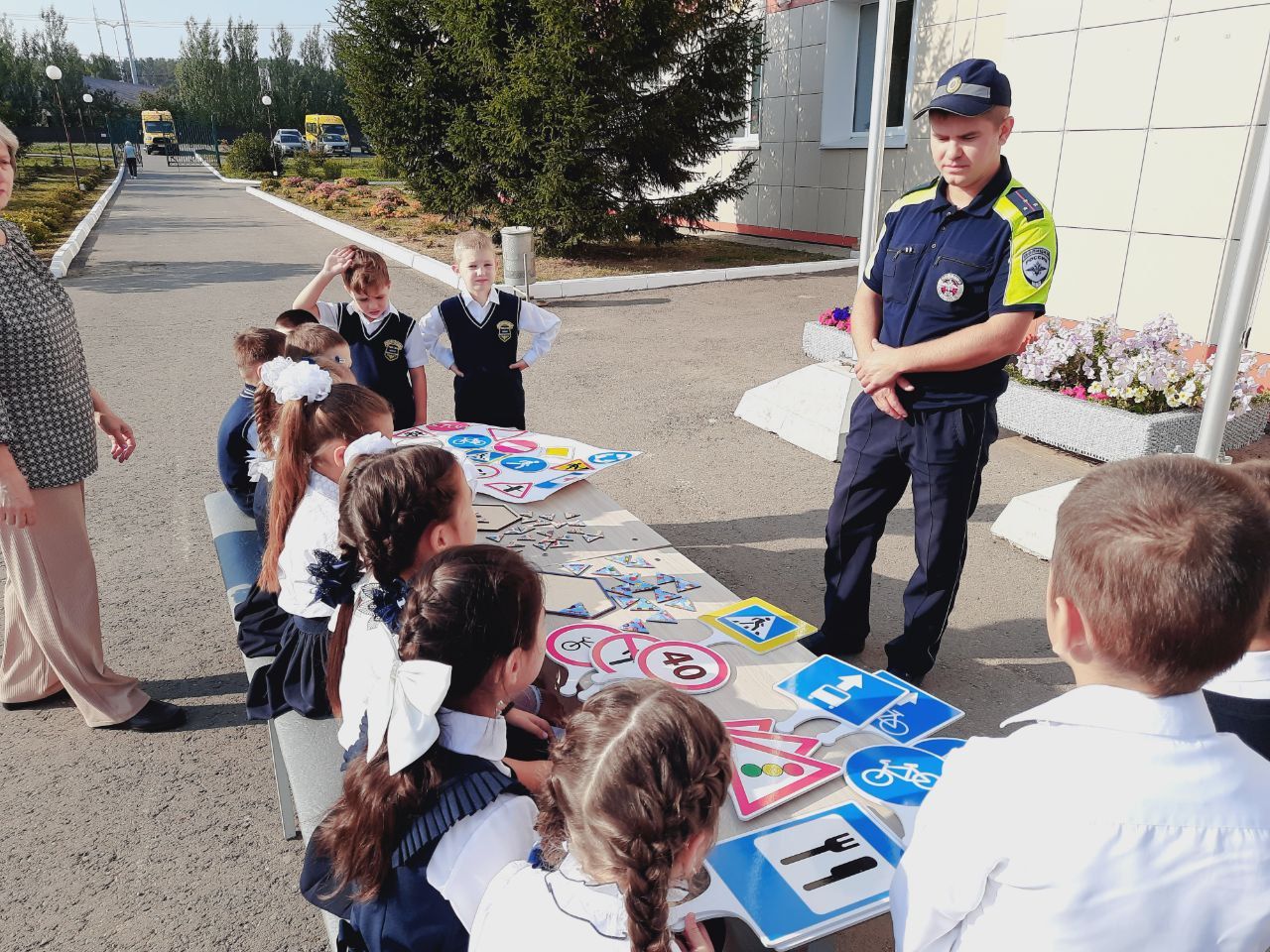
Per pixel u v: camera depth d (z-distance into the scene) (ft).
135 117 213.05
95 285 37.24
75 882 7.57
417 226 54.80
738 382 22.71
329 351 10.27
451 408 21.11
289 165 121.70
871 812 5.33
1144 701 3.42
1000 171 8.46
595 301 33.22
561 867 3.90
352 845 4.32
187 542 14.35
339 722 7.07
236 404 10.79
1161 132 18.35
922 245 8.76
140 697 9.71
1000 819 3.43
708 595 8.06
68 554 8.98
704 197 40.73
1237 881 3.21
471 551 4.63
